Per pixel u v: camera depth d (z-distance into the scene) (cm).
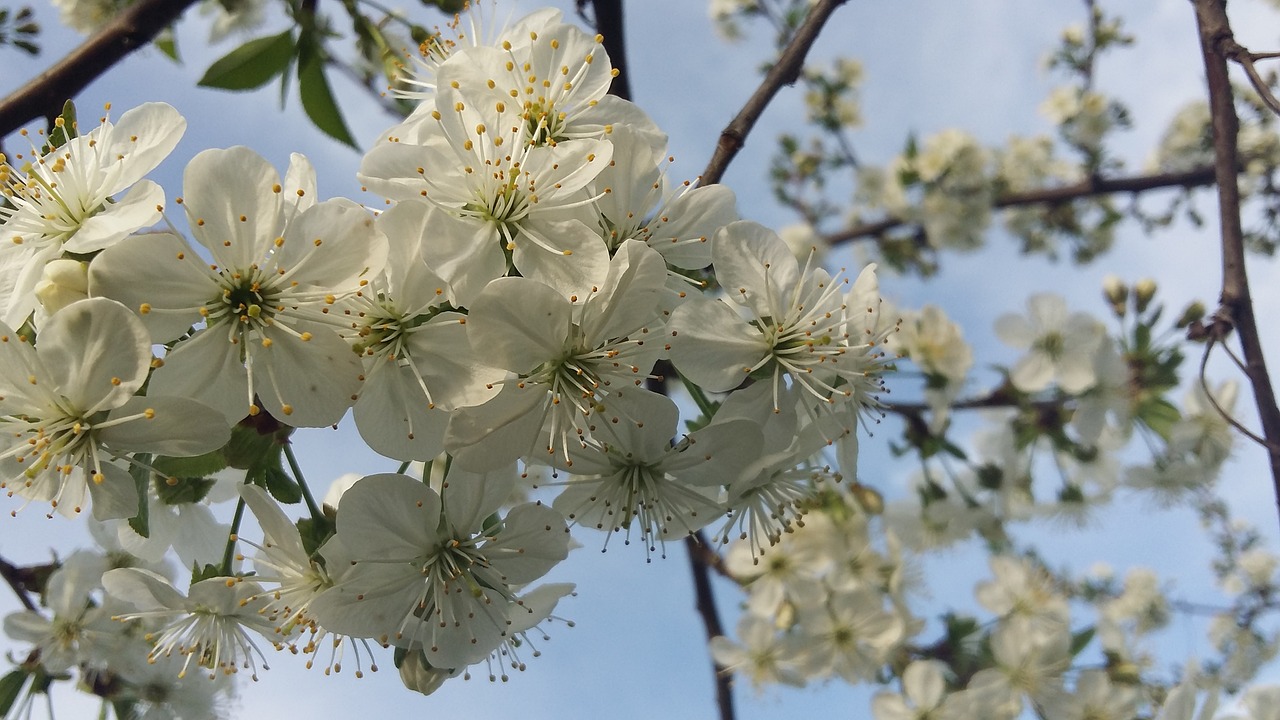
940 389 29
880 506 31
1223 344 21
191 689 24
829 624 31
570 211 19
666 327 19
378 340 18
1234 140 22
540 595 20
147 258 18
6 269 19
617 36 23
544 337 18
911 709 30
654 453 19
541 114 20
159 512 21
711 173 21
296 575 19
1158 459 31
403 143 19
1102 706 30
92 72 21
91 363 18
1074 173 47
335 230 18
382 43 25
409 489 19
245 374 18
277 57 24
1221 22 22
